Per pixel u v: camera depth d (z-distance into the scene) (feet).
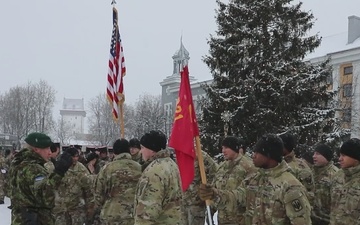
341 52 116.47
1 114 204.23
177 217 14.73
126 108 210.79
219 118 60.13
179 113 15.11
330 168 22.09
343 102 98.99
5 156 63.82
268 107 59.67
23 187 15.60
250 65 60.08
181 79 15.39
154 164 14.75
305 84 58.70
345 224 17.13
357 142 17.15
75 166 27.99
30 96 202.90
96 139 211.20
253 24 61.36
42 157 16.31
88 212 27.96
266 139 13.66
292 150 20.38
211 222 15.25
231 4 61.87
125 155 22.84
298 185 12.96
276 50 60.39
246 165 21.08
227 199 15.51
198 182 25.90
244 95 59.26
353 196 16.99
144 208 14.08
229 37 61.26
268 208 13.26
